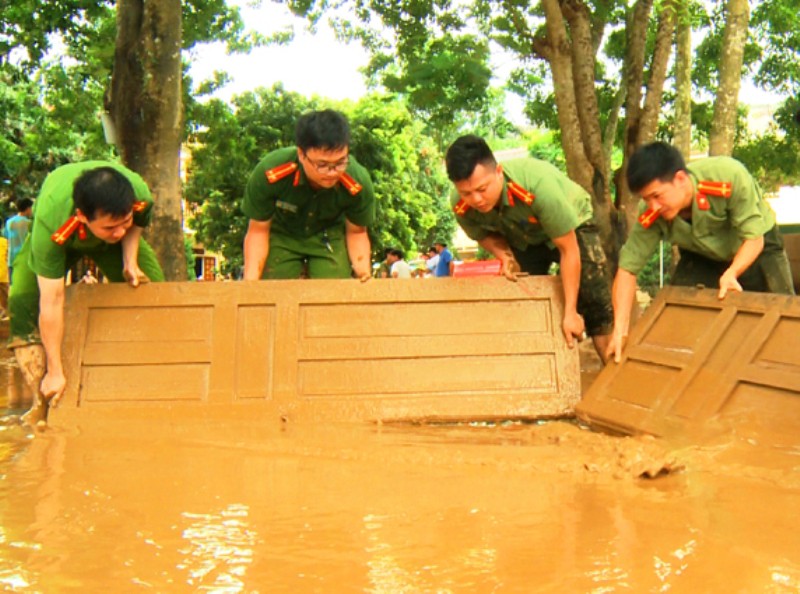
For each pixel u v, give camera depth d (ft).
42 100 74.33
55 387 15.05
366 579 6.99
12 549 7.79
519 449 12.26
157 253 25.22
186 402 15.44
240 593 6.75
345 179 16.90
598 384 15.33
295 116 70.74
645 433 13.14
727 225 15.48
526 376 15.99
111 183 13.44
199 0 39.81
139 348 15.67
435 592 6.70
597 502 9.20
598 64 45.34
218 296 16.06
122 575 7.14
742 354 13.04
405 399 15.55
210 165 50.39
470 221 17.06
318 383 15.72
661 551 7.54
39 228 14.40
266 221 17.74
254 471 10.95
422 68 28.86
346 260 18.71
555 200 15.61
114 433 13.66
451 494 9.66
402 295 16.31
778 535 7.98
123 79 25.36
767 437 11.84
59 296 14.84
